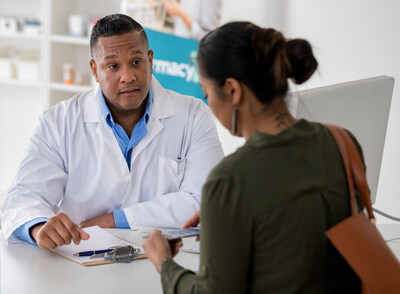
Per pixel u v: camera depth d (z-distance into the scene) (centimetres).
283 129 100
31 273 137
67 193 192
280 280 95
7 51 411
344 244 95
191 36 328
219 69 99
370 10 303
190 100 206
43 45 382
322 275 98
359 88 146
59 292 126
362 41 308
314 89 136
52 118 192
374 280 95
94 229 169
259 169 94
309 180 97
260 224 94
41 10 395
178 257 151
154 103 196
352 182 102
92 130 190
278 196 94
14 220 164
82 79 394
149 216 180
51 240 149
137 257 148
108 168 190
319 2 318
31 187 182
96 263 143
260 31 99
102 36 178
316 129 104
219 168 95
